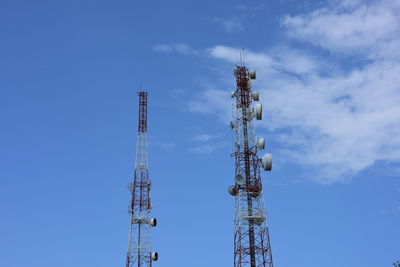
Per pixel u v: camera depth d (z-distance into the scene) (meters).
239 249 111.56
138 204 155.12
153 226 153.25
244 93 126.62
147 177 158.50
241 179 116.06
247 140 121.44
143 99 166.62
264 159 115.44
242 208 114.81
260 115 120.62
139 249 150.62
